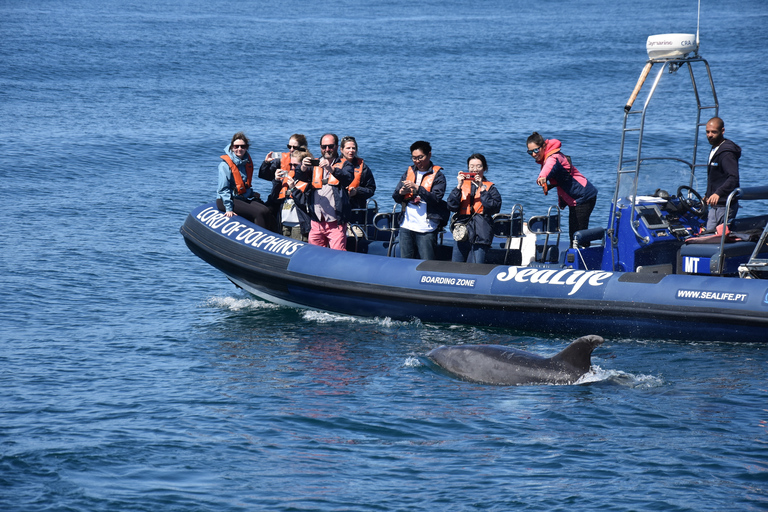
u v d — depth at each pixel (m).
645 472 12.45
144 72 85.38
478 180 21.08
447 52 107.75
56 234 31.19
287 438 13.96
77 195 38.28
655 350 18.23
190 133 53.62
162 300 23.86
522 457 13.07
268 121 58.31
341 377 17.00
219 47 111.12
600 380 16.23
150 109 63.25
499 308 19.94
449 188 39.09
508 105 64.88
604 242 21.11
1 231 31.41
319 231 22.80
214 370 17.61
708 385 15.91
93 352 18.91
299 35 132.00
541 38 127.56
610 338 19.28
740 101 63.78
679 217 20.64
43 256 28.06
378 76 83.25
